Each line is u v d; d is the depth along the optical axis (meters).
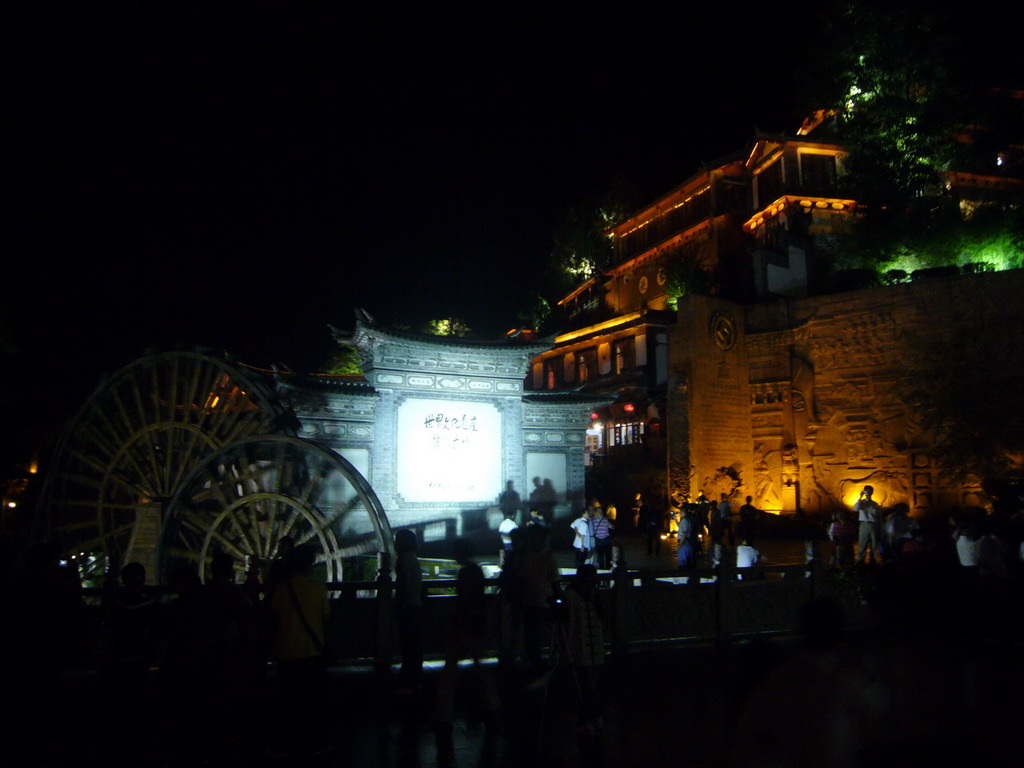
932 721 9.11
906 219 37.12
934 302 31.72
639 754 8.08
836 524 19.72
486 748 8.35
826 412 34.38
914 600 14.78
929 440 30.77
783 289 39.41
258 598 10.64
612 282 59.47
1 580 8.34
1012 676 11.20
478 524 26.06
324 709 8.15
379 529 17.19
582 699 8.55
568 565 23.02
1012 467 27.91
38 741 8.03
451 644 9.25
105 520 21.62
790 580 14.44
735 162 48.91
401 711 9.70
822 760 4.12
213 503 22.64
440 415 26.20
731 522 28.38
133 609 8.19
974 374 29.62
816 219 43.19
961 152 39.25
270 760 7.95
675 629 13.14
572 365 55.22
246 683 8.03
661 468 41.47
